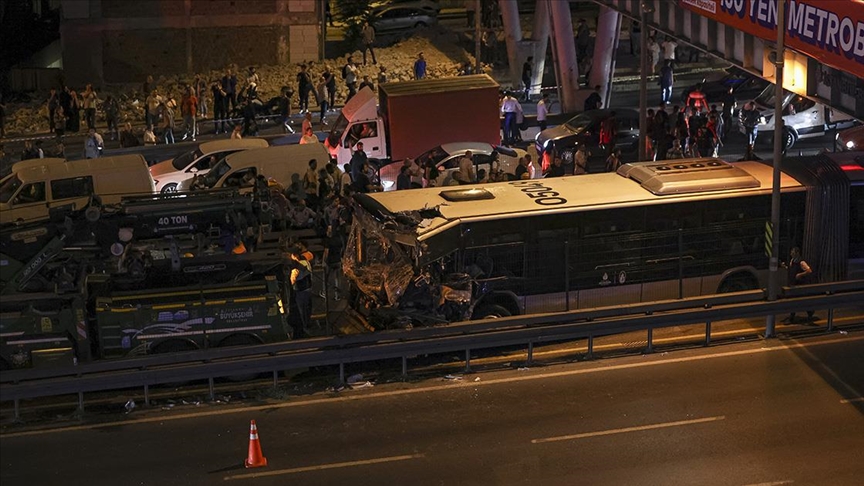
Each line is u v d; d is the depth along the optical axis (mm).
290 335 23562
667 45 51812
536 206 25031
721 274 26250
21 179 31391
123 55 52781
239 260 23688
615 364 23453
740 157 39438
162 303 22422
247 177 33125
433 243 24172
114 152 41188
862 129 36688
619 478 18406
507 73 53062
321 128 45062
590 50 53656
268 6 53375
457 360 23938
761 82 44188
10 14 62219
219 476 18719
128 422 20984
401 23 57469
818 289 24688
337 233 28688
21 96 50406
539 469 18766
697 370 22984
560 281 25156
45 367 21062
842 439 19781
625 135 39062
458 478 18484
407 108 38281
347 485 18297
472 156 35594
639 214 25375
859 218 26906
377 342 22562
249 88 44375
